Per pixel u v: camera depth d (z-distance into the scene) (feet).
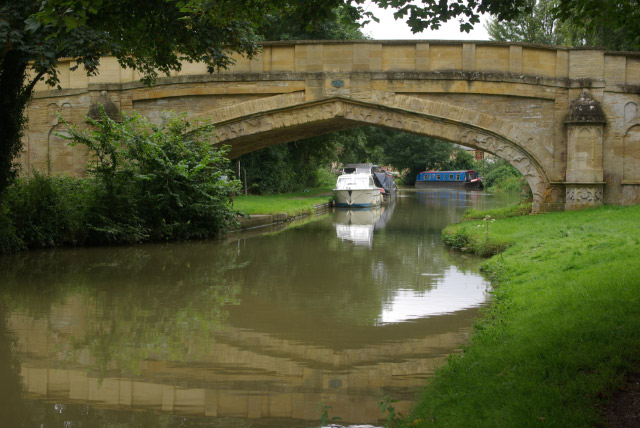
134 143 57.21
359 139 155.33
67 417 18.54
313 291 36.52
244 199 106.63
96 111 66.03
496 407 15.26
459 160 271.28
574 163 62.90
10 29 34.32
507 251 43.83
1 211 47.83
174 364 23.34
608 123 63.16
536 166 64.39
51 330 27.91
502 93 63.72
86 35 35.88
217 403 19.63
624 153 63.05
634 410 14.38
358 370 22.61
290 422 18.10
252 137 68.18
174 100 67.00
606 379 15.97
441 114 64.34
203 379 21.81
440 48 64.39
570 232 44.21
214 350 25.09
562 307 23.48
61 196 54.03
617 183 63.16
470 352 21.08
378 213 105.40
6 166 47.34
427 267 45.11
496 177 224.74
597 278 26.78
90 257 48.57
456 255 51.34
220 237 64.75
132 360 23.82
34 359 23.89
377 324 28.84
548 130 64.18
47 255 48.78
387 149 261.44
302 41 65.10
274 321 29.37
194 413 18.83
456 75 63.62
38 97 69.15
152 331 27.81
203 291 36.45
